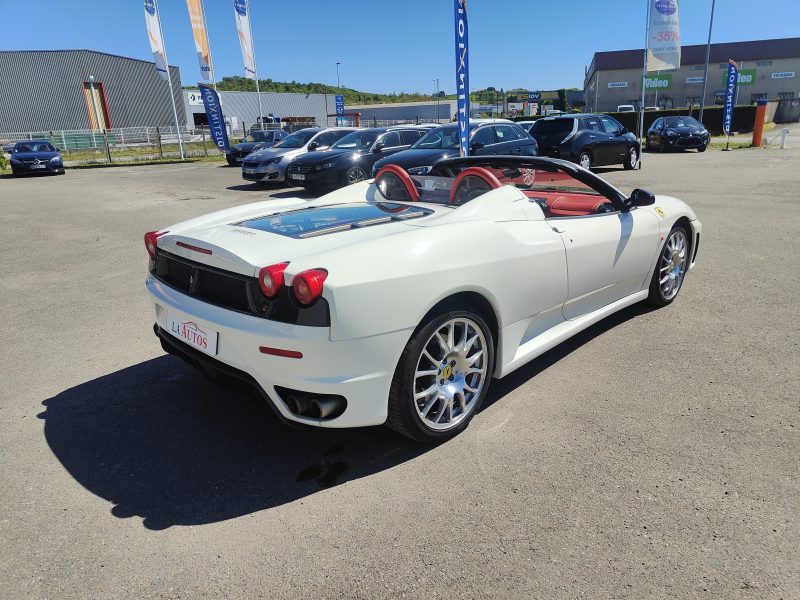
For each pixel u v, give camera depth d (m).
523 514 2.25
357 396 2.37
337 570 1.99
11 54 40.56
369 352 2.34
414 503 2.34
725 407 3.00
